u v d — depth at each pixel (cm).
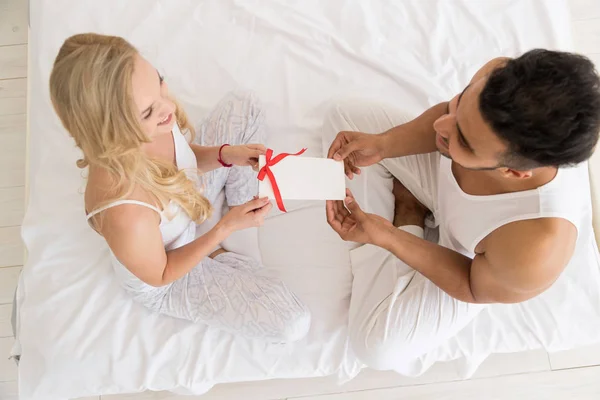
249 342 129
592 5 181
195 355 126
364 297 125
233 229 108
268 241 134
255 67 151
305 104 149
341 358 130
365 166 128
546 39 153
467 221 106
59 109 87
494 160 81
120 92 82
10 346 156
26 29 178
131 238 96
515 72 72
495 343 133
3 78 175
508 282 98
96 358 123
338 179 107
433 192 128
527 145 73
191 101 147
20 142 171
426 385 155
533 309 132
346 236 114
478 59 152
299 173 106
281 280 128
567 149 72
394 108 138
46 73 143
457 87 150
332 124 138
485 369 157
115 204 92
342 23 155
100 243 129
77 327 124
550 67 69
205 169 126
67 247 128
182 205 104
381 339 119
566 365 157
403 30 154
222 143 134
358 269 129
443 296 118
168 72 149
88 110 83
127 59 84
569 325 131
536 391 155
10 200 166
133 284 116
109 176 92
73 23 149
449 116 86
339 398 154
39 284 126
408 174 130
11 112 173
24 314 124
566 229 92
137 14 152
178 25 152
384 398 154
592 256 133
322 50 153
